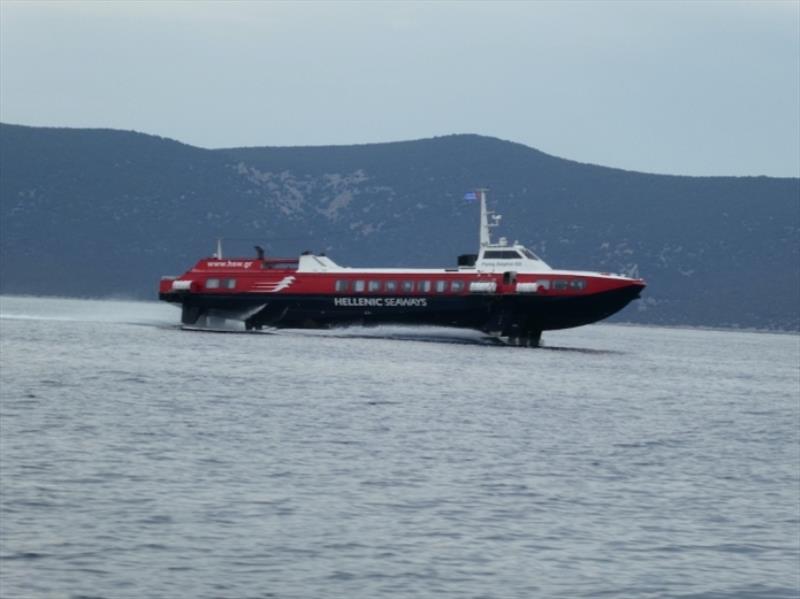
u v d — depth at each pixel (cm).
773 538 16000
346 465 19612
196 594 12950
